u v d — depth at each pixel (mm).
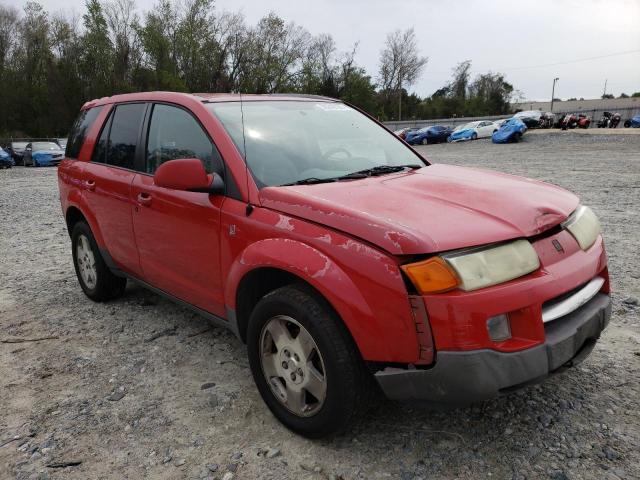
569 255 2506
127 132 4129
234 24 61938
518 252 2309
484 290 2186
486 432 2670
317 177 3146
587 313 2520
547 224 2475
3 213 10477
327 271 2381
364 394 2453
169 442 2727
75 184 4668
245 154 3078
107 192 4137
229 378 3365
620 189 9969
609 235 6449
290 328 2684
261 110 3553
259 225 2758
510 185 2953
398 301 2201
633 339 3594
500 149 24500
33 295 5148
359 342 2309
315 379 2539
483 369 2156
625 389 2988
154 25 57281
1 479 2494
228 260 2988
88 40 55906
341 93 71188
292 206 2666
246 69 64062
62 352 3838
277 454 2588
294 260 2506
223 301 3146
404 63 78375
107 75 56688
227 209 2973
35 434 2842
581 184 10859
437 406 2283
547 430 2656
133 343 3943
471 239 2246
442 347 2158
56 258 6598
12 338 4125
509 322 2244
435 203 2564
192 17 59219
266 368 2801
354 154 3566
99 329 4227
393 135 4062
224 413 2969
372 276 2258
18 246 7363
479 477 2355
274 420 2881
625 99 96500
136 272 4070
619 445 2516
